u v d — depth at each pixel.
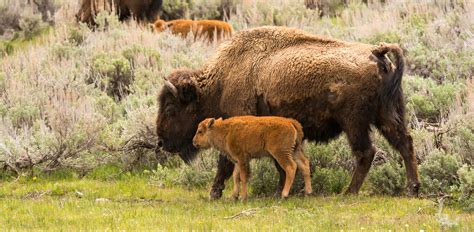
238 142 31.02
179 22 59.44
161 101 34.38
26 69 51.44
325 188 33.66
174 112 34.06
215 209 29.83
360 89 30.08
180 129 34.16
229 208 29.86
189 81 33.62
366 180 34.53
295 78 31.06
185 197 33.47
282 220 27.25
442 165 32.47
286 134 30.19
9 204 31.47
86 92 47.84
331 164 36.09
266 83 31.97
